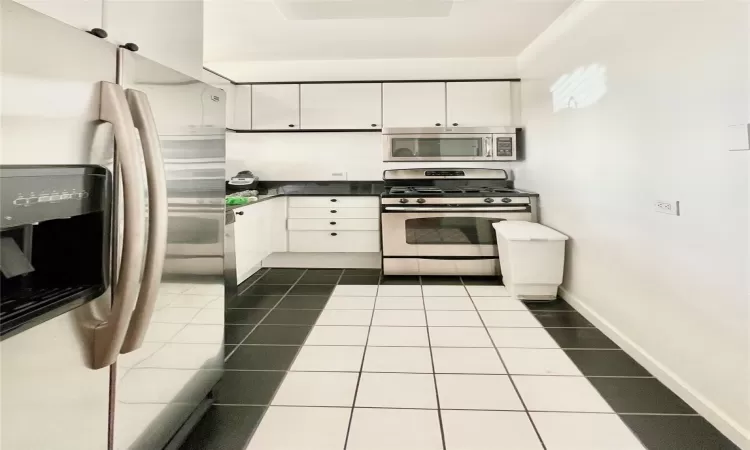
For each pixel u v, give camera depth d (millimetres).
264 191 4301
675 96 1738
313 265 4215
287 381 1862
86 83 863
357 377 1897
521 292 3043
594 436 1463
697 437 1458
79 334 888
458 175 4109
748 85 1367
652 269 1925
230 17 3012
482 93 3939
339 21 3111
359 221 3990
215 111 1494
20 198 708
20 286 825
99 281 922
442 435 1469
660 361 1877
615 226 2264
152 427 1181
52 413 827
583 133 2645
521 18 3031
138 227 927
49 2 816
